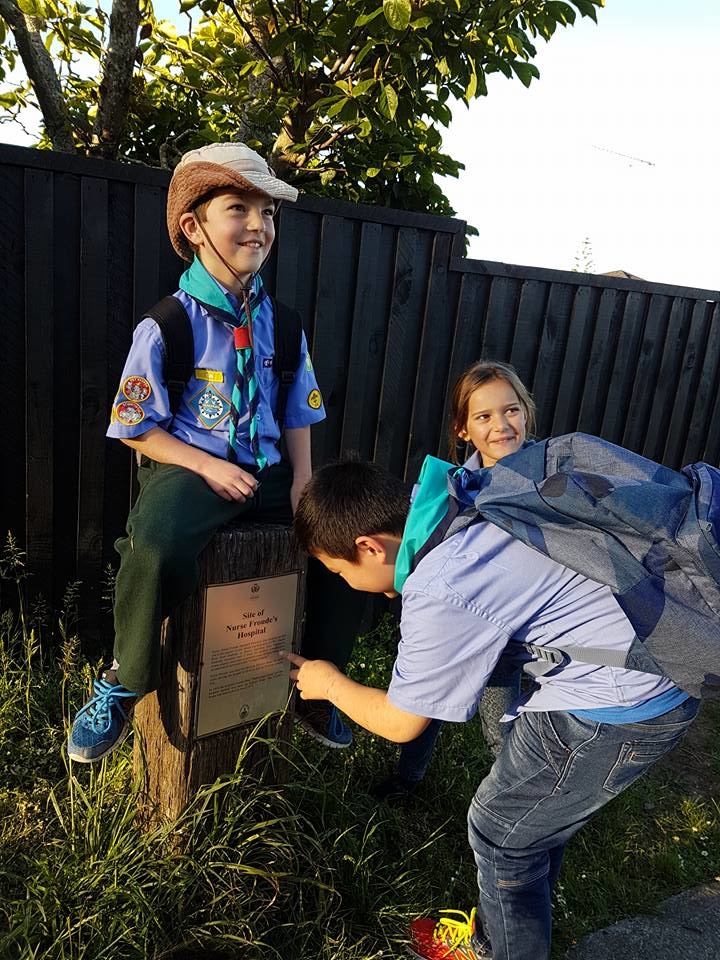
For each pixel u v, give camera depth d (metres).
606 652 1.55
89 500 2.97
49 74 3.78
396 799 2.58
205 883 1.96
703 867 2.63
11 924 1.84
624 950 2.25
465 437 2.63
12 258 2.68
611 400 4.23
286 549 2.02
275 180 1.92
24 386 2.80
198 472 1.86
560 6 3.22
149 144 4.35
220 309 1.95
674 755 3.34
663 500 1.49
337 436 3.51
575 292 3.89
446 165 4.16
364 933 2.07
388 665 3.35
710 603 1.40
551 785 1.69
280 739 2.20
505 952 1.84
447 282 3.56
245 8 3.80
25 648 2.78
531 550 1.53
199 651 1.93
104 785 2.14
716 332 4.50
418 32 3.09
